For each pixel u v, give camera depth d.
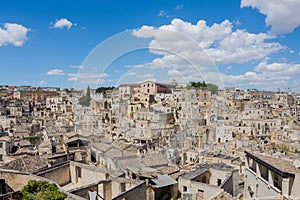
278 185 16.80
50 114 100.69
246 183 21.27
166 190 27.16
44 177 22.33
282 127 77.62
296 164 16.98
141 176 26.41
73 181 25.03
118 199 18.47
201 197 26.25
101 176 23.34
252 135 69.69
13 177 21.58
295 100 139.62
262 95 151.75
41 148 39.66
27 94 160.50
